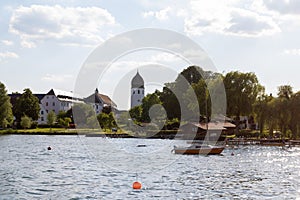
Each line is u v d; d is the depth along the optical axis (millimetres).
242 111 86062
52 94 185750
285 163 50531
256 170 43344
